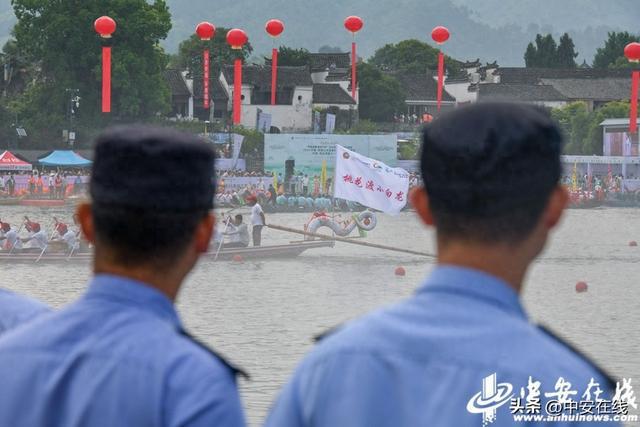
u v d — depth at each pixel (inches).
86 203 249.1
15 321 292.2
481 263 215.2
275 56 4675.2
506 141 212.7
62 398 220.7
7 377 225.6
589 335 1264.8
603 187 5078.7
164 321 231.0
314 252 2452.0
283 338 1221.1
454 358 201.0
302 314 1432.1
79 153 5359.3
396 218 4101.9
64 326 228.8
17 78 6235.2
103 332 225.8
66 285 1768.0
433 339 203.8
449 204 215.8
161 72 5812.0
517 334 203.9
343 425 201.8
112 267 238.2
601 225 3690.9
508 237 214.5
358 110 7239.2
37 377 223.6
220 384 215.9
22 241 2133.4
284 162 4645.7
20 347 227.9
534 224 217.3
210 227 249.9
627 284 1859.0
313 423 205.5
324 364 207.6
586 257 2439.7
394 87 7283.5
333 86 7155.5
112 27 3855.8
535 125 215.2
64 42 5487.2
